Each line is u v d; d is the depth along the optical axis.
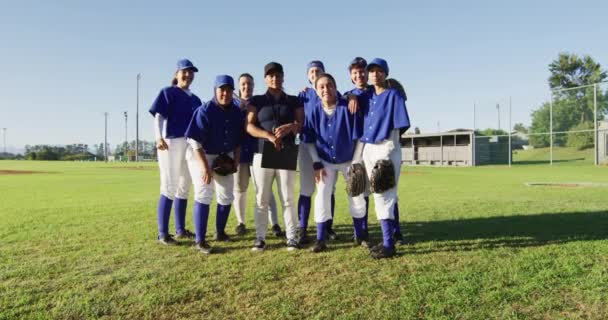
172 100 4.39
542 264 3.16
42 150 74.62
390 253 3.53
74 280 2.96
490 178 15.00
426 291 2.65
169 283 2.89
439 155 34.56
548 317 2.24
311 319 2.27
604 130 25.23
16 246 4.07
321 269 3.21
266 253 3.78
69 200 8.32
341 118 3.99
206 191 3.94
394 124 3.70
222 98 4.02
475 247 3.80
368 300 2.53
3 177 17.80
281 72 4.03
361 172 3.93
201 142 4.01
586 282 2.71
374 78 3.84
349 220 5.64
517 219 5.32
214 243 4.28
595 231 4.40
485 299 2.49
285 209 4.02
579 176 15.72
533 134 29.81
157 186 12.38
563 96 27.72
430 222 5.25
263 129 3.96
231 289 2.76
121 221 5.55
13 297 2.64
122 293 2.70
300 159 4.27
